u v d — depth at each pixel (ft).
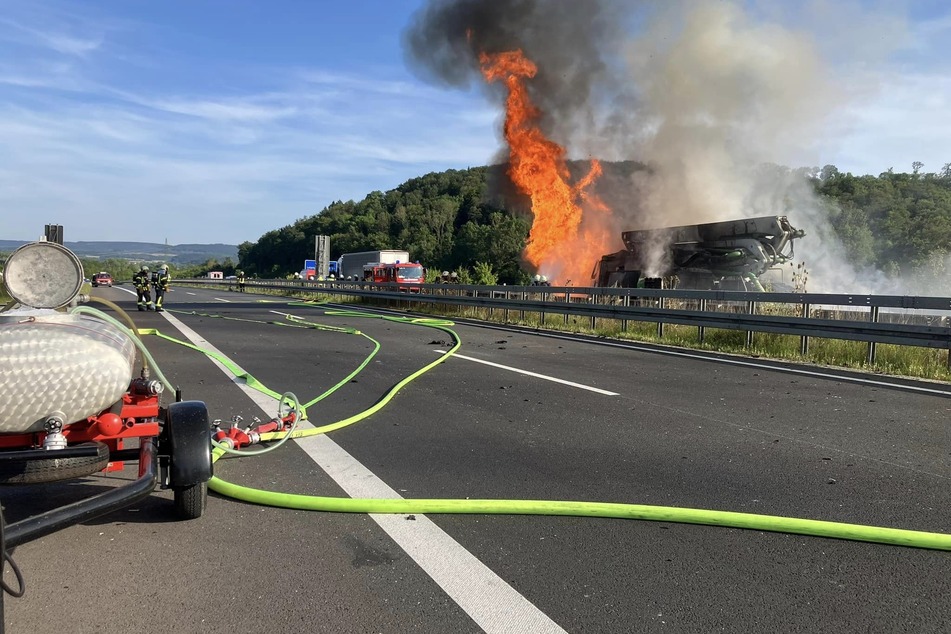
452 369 33.47
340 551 12.08
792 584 10.85
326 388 27.96
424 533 12.92
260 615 9.82
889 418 22.80
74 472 11.91
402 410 23.89
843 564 11.61
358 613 9.88
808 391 27.89
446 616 9.80
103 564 11.50
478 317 71.77
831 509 14.16
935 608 10.10
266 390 26.99
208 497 15.02
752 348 41.57
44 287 13.16
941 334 31.78
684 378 31.09
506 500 14.33
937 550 12.26
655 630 9.43
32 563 11.53
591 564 11.56
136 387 14.25
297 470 16.81
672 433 20.62
